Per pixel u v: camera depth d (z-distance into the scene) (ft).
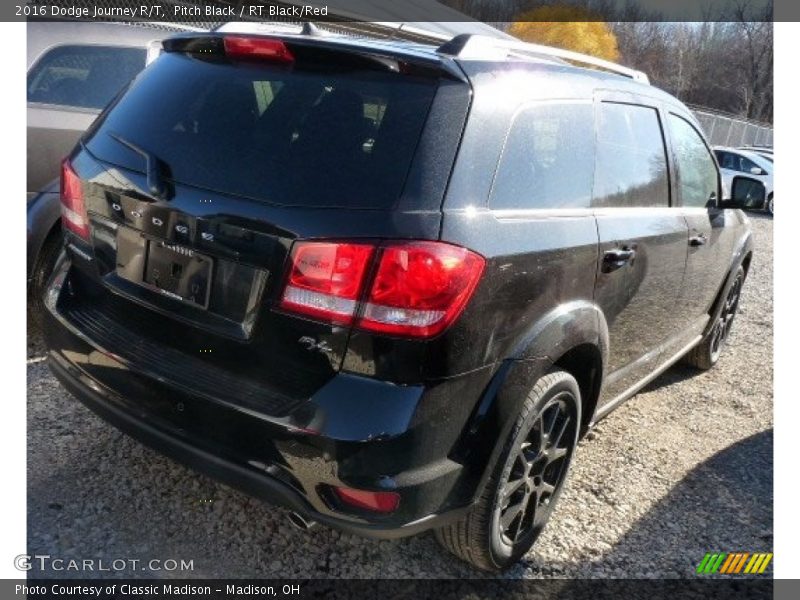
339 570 8.26
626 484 10.80
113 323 7.93
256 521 8.81
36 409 10.53
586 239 8.52
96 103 13.14
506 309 7.22
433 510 6.86
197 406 6.98
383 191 6.59
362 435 6.38
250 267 6.78
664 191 11.39
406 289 6.38
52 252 12.24
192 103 7.72
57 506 8.58
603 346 9.22
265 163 6.93
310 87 7.27
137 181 7.48
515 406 7.45
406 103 6.98
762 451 12.35
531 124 8.00
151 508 8.78
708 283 13.41
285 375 6.78
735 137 92.89
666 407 13.91
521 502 8.34
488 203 7.21
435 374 6.59
